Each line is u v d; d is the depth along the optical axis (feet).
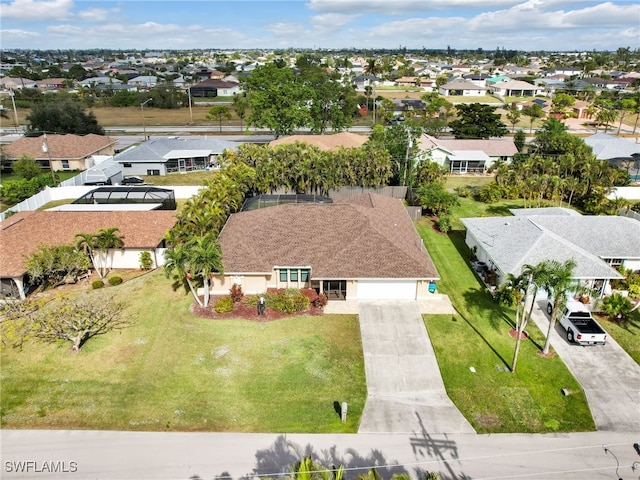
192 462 69.51
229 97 497.05
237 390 84.38
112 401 81.56
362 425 76.84
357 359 93.15
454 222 167.43
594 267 112.16
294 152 187.52
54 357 93.09
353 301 113.80
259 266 112.98
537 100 444.96
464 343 98.43
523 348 96.89
